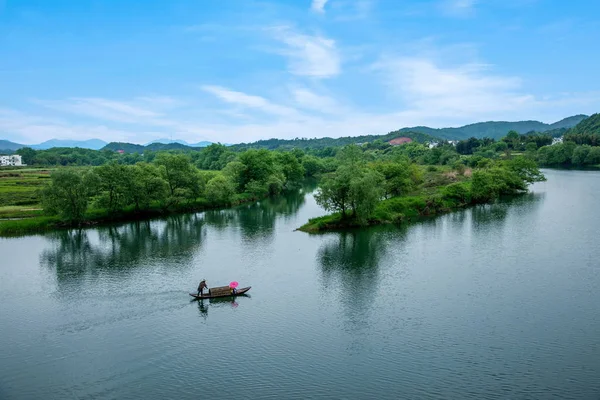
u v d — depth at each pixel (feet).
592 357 135.44
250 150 581.94
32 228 344.69
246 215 403.75
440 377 126.93
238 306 180.45
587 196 440.04
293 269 227.20
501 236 281.33
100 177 377.09
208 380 128.06
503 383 123.24
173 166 436.35
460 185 423.64
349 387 123.34
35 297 195.52
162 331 159.33
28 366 137.28
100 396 121.19
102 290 202.28
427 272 215.92
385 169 428.97
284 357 139.95
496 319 162.50
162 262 246.27
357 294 190.19
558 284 194.18
